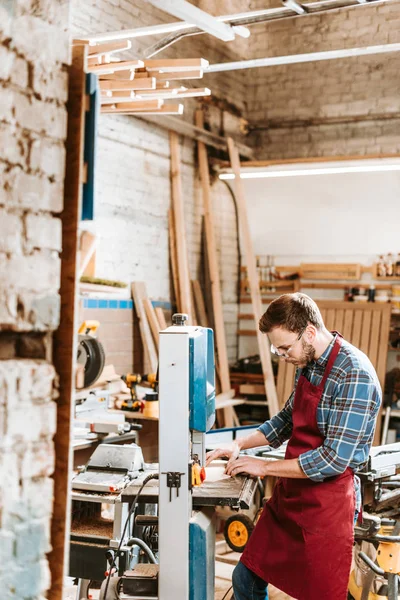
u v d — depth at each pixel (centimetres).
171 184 681
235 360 802
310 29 774
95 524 330
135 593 249
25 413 156
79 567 310
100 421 433
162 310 668
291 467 259
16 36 152
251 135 819
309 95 782
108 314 592
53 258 162
